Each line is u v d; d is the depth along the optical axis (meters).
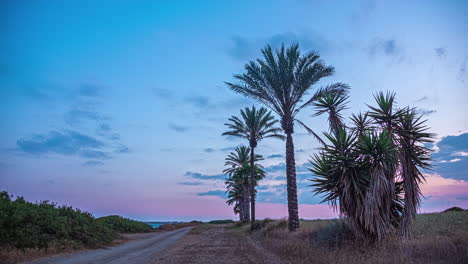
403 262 7.83
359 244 11.03
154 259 10.70
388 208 11.35
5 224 11.34
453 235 10.53
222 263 9.49
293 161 22.16
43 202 16.34
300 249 10.86
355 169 11.84
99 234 16.52
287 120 22.62
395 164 11.87
